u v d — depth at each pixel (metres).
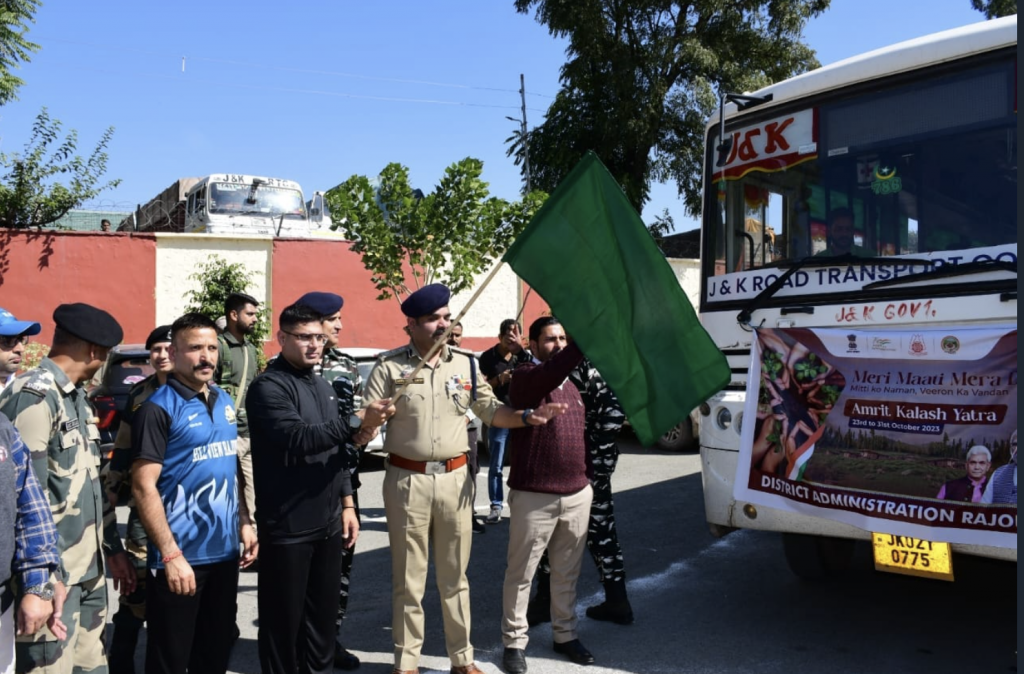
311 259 16.28
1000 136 4.21
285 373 3.92
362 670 4.54
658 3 24.75
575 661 4.57
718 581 6.03
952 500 4.05
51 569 3.04
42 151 15.73
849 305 4.55
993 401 3.96
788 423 4.66
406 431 4.26
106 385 8.55
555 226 3.94
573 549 4.58
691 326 3.96
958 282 4.20
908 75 4.57
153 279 15.30
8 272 14.38
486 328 17.73
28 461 3.06
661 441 12.08
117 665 4.39
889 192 4.57
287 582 3.83
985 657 4.56
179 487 3.52
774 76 25.70
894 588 5.82
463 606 4.36
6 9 15.47
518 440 4.55
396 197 9.38
